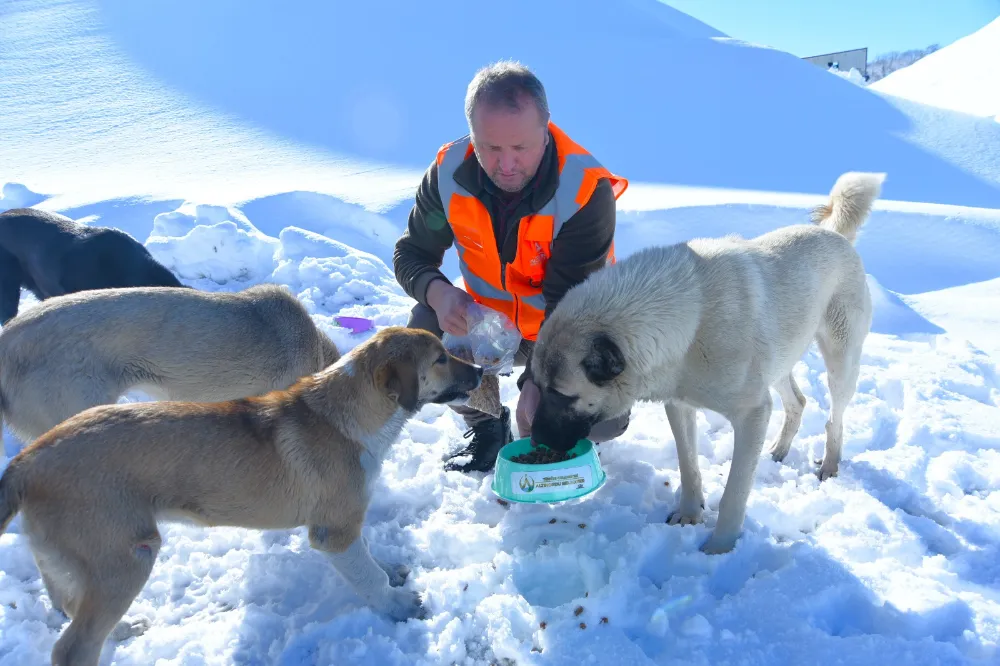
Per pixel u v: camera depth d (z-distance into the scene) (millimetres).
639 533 3486
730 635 2816
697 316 3211
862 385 5082
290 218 8594
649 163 14641
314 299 6723
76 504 2543
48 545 2559
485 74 3279
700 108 20125
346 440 3043
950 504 3801
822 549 3371
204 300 3994
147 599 3244
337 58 24578
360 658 2797
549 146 3490
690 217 8664
